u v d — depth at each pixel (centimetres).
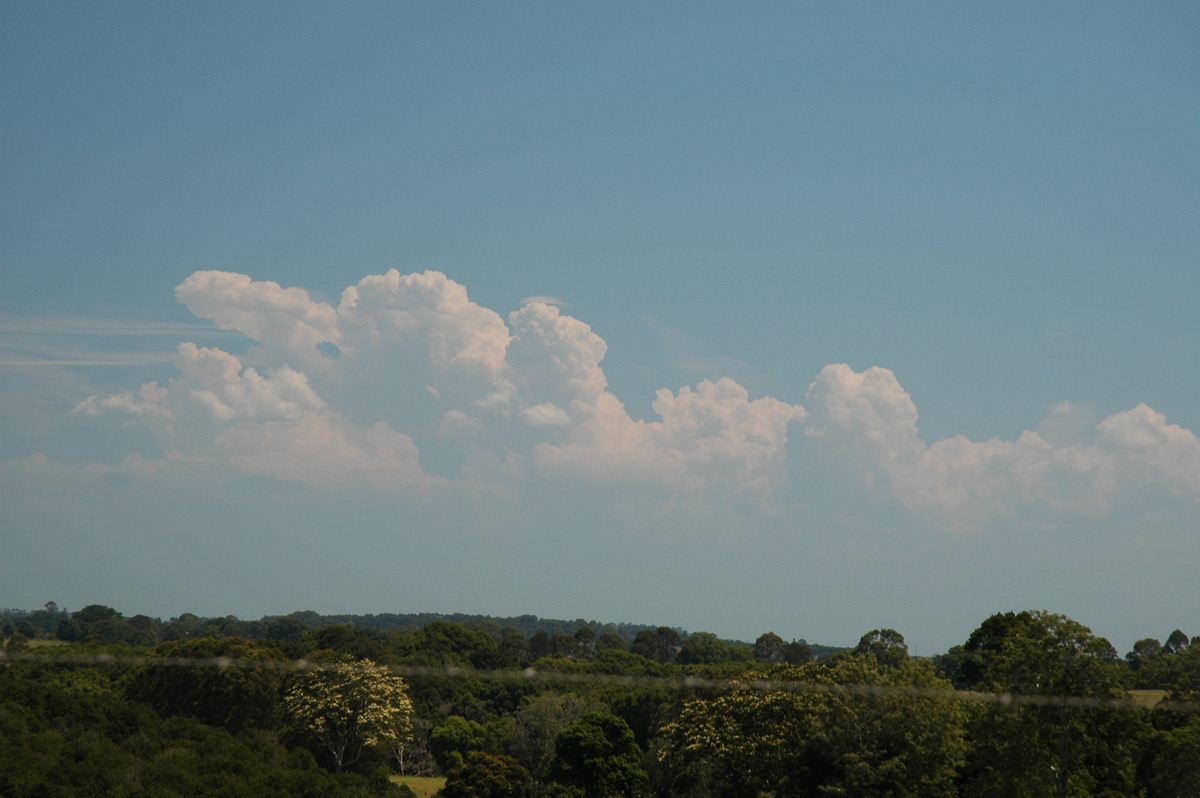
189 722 7925
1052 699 4978
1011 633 5909
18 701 7212
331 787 7238
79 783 6253
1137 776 5331
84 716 7388
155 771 6719
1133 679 5647
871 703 6081
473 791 7938
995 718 5356
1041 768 5269
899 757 5784
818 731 6175
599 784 7981
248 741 7894
